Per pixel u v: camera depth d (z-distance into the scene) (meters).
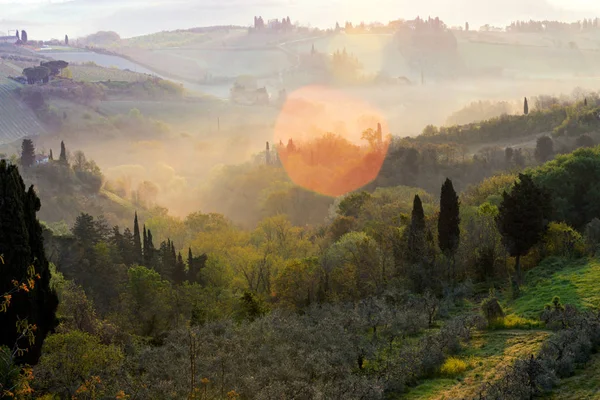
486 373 45.84
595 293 56.66
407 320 59.69
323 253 96.31
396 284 75.56
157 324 78.88
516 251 68.25
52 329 49.78
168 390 48.69
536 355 45.56
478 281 74.12
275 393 46.09
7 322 44.59
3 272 44.66
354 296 77.94
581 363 42.66
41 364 47.62
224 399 46.41
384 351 54.81
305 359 53.81
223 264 110.62
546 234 73.81
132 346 63.22
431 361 48.78
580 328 46.50
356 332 60.53
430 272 74.12
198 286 89.69
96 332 65.06
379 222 108.06
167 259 121.38
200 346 55.12
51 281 73.50
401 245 81.31
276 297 90.81
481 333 54.16
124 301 80.06
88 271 103.12
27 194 48.03
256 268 106.50
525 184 67.69
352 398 44.38
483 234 79.19
